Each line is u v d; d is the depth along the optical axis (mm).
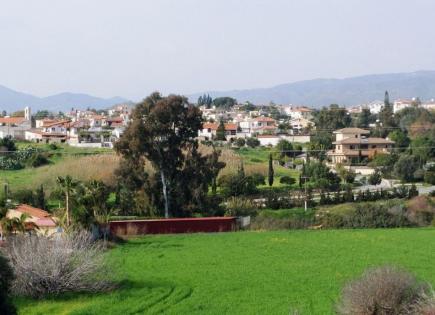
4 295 30672
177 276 46031
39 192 86750
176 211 90375
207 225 76500
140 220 76812
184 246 62250
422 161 127500
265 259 53625
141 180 90312
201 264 51344
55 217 62469
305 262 51781
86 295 39281
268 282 43469
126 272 47281
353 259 52906
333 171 126812
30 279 38438
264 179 113375
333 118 189625
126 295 39438
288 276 45594
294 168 131250
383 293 28109
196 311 35344
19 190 91750
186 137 91188
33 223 54500
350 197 97000
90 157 121688
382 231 73312
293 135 178750
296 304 36531
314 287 41469
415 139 151250
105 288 40469
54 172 107750
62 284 38938
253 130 199750
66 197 60594
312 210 89438
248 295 39375
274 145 165750
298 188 108125
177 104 89562
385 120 188625
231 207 88688
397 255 54844
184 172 90812
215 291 40688
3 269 30766
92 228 60500
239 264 51188
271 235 70438
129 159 90375
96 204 65500
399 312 27844
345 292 29594
